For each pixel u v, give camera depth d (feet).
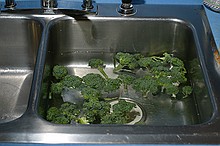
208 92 3.19
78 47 4.17
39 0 4.18
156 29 4.08
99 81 3.78
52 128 2.68
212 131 2.70
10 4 4.04
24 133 2.64
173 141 2.62
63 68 3.86
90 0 4.02
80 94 3.73
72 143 2.60
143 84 3.76
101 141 2.60
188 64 4.01
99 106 3.45
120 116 3.38
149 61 4.01
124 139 2.61
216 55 3.57
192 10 4.19
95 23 4.02
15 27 4.03
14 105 4.00
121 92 3.84
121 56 4.05
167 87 3.77
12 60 4.28
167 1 4.32
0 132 2.64
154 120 3.58
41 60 3.40
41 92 3.15
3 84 4.21
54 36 3.97
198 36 3.81
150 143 2.60
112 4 4.22
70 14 3.99
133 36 4.13
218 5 4.12
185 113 3.64
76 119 3.37
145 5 4.23
